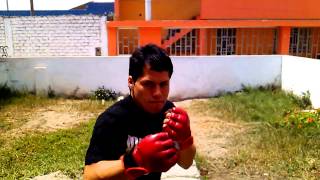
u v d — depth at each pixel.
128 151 1.45
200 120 7.05
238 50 12.15
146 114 1.64
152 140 1.30
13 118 7.17
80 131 6.15
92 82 9.16
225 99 8.63
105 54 12.73
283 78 9.27
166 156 1.27
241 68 9.34
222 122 6.87
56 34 12.91
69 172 4.34
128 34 12.22
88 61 9.07
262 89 9.37
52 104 8.45
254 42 12.15
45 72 9.09
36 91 9.16
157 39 11.45
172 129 1.43
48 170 4.42
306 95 7.95
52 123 6.83
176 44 12.08
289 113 6.82
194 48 12.17
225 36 12.05
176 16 13.52
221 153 5.15
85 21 12.66
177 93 9.30
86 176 1.54
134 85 1.55
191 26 11.34
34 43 13.04
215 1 11.80
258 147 5.28
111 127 1.58
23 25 12.95
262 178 4.32
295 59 8.55
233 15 11.90
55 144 5.46
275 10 12.02
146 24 11.30
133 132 1.63
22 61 9.04
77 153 5.04
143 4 13.61
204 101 8.84
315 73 7.59
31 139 5.69
